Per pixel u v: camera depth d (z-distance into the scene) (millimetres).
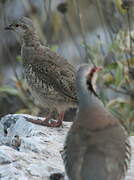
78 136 8781
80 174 8383
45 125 12711
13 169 9875
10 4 22766
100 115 8898
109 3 19250
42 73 12953
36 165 10086
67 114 17562
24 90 16781
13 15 22484
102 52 16828
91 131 8766
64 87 12672
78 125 8898
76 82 9031
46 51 13289
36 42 13633
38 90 13156
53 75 12812
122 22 17922
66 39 21016
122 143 8742
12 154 10312
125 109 16125
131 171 10117
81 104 8953
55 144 11180
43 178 9812
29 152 10727
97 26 23375
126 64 16234
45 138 11391
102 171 8328
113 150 8578
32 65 13188
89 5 24234
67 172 8758
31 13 21500
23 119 12742
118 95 19344
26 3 22047
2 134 12969
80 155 8555
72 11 22094
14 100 19484
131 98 16469
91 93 8922
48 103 13070
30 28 13844
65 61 13141
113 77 16438
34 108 16719
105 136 8703
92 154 8500
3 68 22234
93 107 8914
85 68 8969
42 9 22188
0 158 10141
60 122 12781
